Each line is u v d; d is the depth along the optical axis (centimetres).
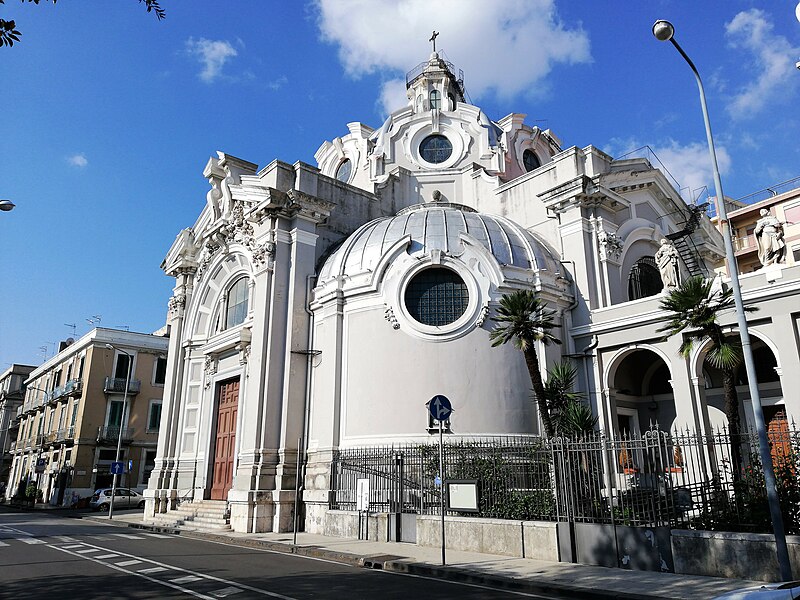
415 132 3344
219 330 2817
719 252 3084
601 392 2172
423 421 2009
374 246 2283
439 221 2298
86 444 4294
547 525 1325
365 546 1568
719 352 1427
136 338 4647
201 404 2839
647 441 1284
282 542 1695
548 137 3650
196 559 1388
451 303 2155
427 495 1728
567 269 2400
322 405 2188
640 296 2548
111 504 2888
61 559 1374
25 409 5888
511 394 2050
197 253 3200
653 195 2759
